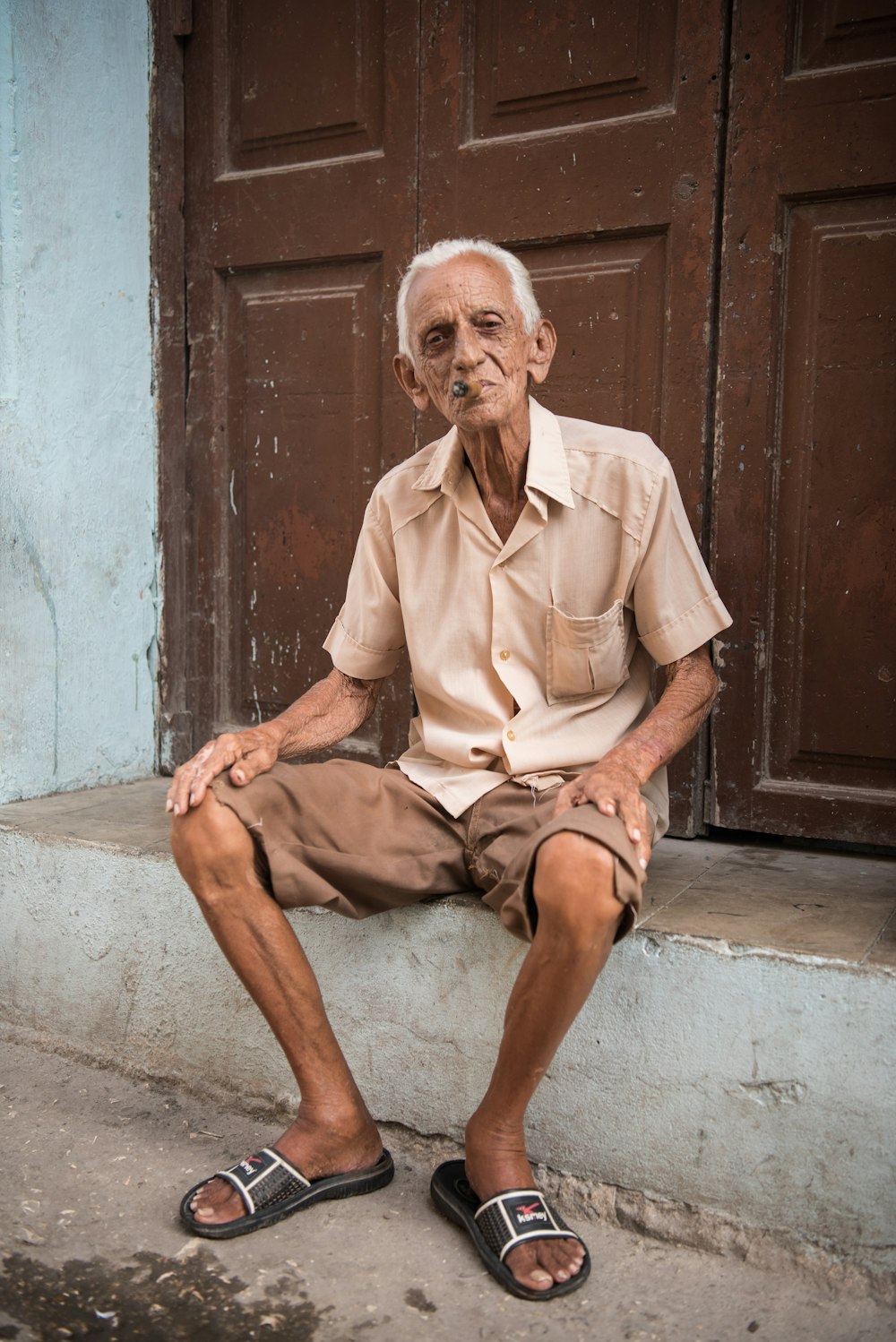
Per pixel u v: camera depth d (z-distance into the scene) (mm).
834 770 2061
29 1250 1637
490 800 1764
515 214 2230
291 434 2537
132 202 2627
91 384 2570
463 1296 1534
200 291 2645
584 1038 1720
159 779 2770
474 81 2262
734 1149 1628
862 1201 1550
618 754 1561
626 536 1707
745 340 2035
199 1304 1520
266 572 2609
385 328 2387
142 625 2744
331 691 1929
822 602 2031
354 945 1897
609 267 2160
